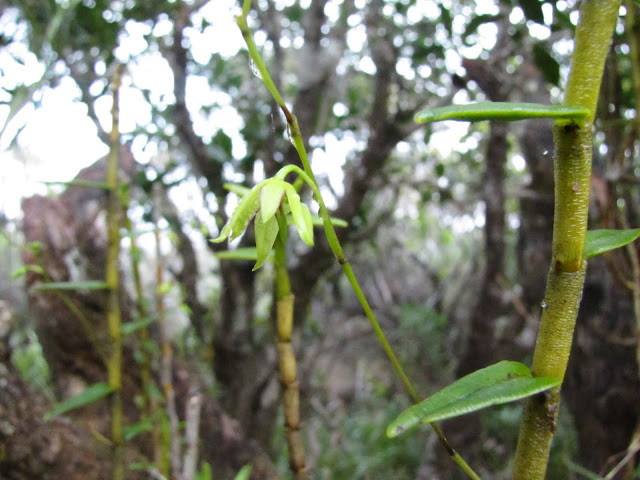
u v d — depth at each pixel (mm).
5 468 386
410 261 1469
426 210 1208
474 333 711
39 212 515
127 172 502
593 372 536
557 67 326
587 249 164
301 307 702
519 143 595
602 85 359
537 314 657
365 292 1338
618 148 364
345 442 1000
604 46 144
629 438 521
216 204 616
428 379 1201
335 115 772
